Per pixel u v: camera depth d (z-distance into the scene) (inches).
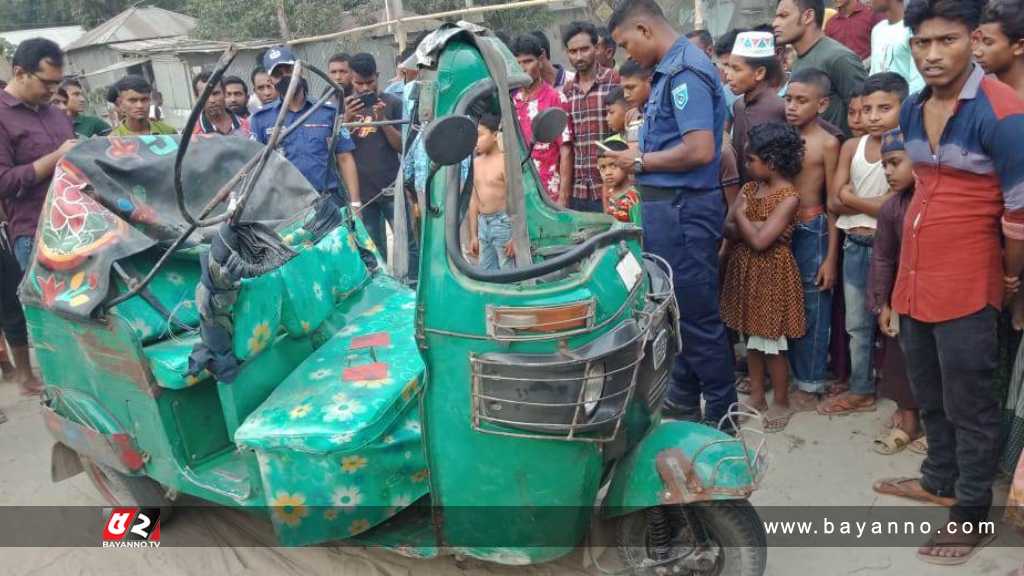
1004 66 126.5
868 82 149.5
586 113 209.3
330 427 107.3
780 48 225.6
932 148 110.5
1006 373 134.9
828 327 166.7
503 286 98.1
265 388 124.1
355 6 685.3
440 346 101.5
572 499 106.0
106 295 121.5
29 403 212.8
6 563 144.6
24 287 134.9
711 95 139.6
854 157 154.9
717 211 146.4
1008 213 103.7
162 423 124.7
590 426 98.9
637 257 113.4
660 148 147.4
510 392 98.4
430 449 107.7
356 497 111.3
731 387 155.6
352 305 144.9
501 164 191.2
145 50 795.4
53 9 1339.8
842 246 165.0
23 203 191.0
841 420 164.7
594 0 545.3
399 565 131.8
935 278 112.3
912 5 104.6
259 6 691.4
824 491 141.6
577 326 97.3
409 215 132.7
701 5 327.9
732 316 167.3
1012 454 133.3
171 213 139.3
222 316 113.7
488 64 101.0
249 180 111.3
